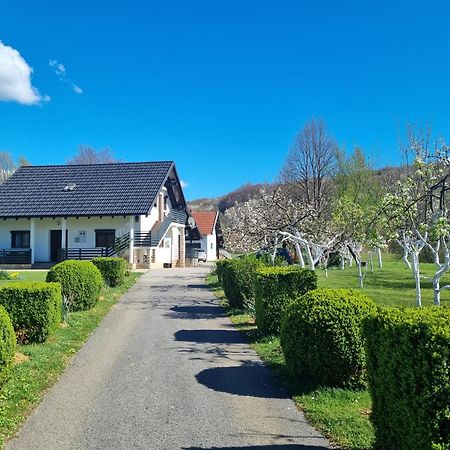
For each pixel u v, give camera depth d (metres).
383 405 4.13
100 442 4.99
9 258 32.31
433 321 3.72
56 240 33.19
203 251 49.59
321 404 5.89
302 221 16.06
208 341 9.80
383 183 21.17
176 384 6.95
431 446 3.45
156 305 14.81
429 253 20.73
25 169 37.25
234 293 13.54
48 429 5.33
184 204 40.31
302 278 9.87
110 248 31.41
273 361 7.99
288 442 4.92
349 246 17.52
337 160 35.69
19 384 6.57
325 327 6.45
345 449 4.67
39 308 9.01
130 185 34.16
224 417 5.65
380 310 4.61
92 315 12.37
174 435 5.14
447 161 9.16
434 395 3.48
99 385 6.91
